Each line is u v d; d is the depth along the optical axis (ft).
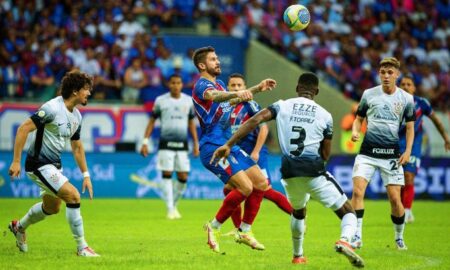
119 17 248.32
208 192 204.95
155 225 132.05
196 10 259.19
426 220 148.46
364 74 255.70
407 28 276.21
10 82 222.69
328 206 77.30
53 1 248.32
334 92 241.35
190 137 217.36
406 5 283.38
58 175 85.40
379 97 99.76
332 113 241.76
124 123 217.77
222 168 90.63
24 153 199.31
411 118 99.96
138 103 222.28
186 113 152.35
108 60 230.68
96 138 216.54
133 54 231.50
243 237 87.97
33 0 247.70
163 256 88.48
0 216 145.28
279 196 112.78
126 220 141.69
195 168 205.46
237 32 258.98
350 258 72.59
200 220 142.61
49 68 225.97
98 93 223.92
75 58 229.25
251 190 90.48
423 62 268.41
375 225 135.85
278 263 82.53
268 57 248.32
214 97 88.07
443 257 90.79
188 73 234.17
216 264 81.35
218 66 93.91
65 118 86.12
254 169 95.55
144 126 218.79
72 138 89.10
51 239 106.63
